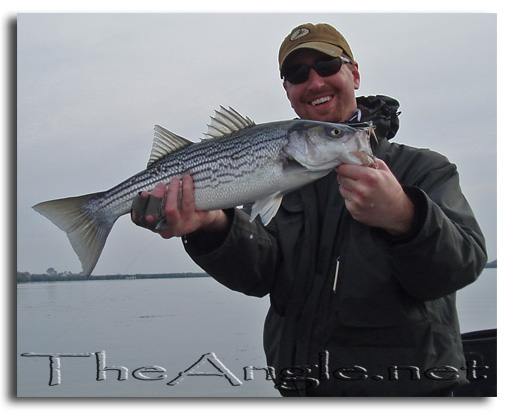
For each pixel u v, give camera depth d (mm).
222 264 1098
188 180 1008
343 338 1011
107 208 1161
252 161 1051
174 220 995
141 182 1129
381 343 994
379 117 1146
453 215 978
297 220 1118
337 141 1002
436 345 998
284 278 1101
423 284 910
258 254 1097
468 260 910
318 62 1198
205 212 1060
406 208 858
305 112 1254
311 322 1041
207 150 1077
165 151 1120
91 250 1162
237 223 1076
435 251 865
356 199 852
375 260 999
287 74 1237
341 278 1021
